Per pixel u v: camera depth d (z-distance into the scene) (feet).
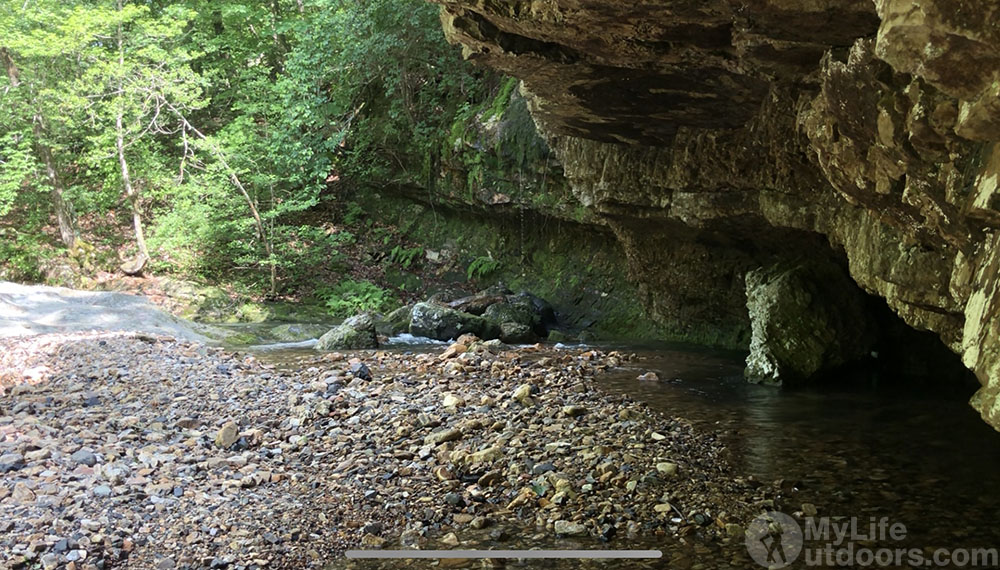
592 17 20.76
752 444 24.12
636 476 20.79
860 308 36.63
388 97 71.41
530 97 33.30
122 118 64.28
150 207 70.49
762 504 18.72
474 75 67.00
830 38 18.12
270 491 20.25
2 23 58.03
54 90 59.88
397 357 42.24
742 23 18.54
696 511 18.37
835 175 18.58
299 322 58.29
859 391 32.91
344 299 62.75
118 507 18.45
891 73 14.55
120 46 60.49
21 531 16.81
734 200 34.12
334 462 22.70
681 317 49.52
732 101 28.53
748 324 45.65
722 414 28.35
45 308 50.55
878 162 16.30
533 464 21.89
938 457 22.35
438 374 36.60
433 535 17.51
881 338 37.22
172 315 53.42
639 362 40.88
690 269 46.03
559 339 51.62
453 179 65.16
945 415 27.89
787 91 25.71
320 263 67.77
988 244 12.72
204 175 63.36
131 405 28.89
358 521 18.30
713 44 21.99
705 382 35.14
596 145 41.16
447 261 66.69
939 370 36.01
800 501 18.92
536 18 21.94
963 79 9.82
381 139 71.00
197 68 76.79
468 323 51.67
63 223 63.46
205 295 59.72
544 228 61.57
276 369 38.42
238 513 18.66
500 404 29.55
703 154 33.78
